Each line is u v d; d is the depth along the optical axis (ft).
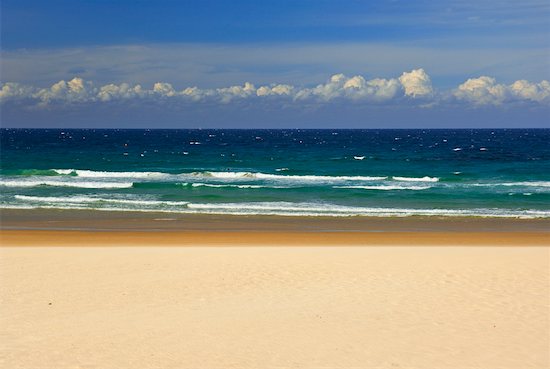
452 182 135.33
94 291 39.27
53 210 89.40
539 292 38.78
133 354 27.58
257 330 31.22
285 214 87.61
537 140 398.83
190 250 55.16
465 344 29.25
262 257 51.13
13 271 45.21
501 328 31.63
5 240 63.93
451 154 242.37
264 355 27.63
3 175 144.36
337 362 26.86
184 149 291.79
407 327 31.78
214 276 43.78
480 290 39.37
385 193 114.62
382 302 36.60
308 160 206.49
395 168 177.27
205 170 168.66
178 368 25.93
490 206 98.94
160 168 175.83
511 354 27.96
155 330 31.12
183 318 33.27
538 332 30.99
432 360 27.22
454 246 60.18
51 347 28.45
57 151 265.75
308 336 30.30
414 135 563.89
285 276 43.75
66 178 138.31
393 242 64.03
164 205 95.86
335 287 40.45
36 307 35.35
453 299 37.24
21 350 28.02
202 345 28.86
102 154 241.96
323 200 105.09
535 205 100.12
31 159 208.85
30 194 107.96
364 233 70.69
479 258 50.52
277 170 164.96
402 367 26.40
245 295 38.42
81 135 561.02
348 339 29.91
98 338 29.81
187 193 112.88
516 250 55.67
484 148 292.20
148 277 43.42
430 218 85.10
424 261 49.14
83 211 88.84
